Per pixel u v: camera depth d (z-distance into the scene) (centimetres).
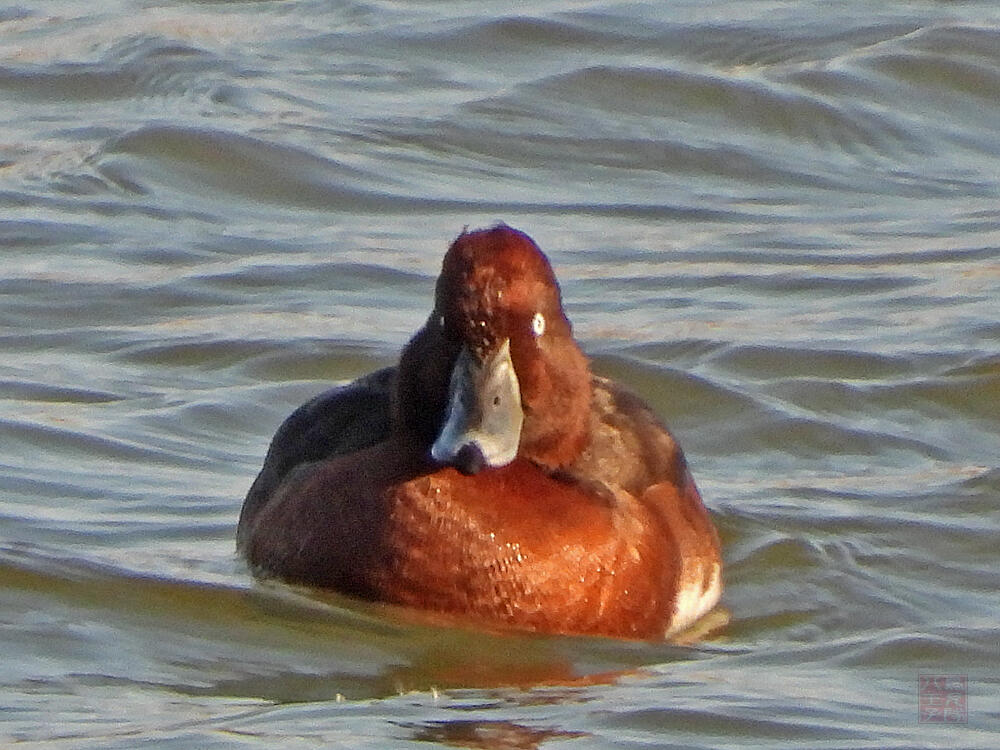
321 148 1862
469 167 1873
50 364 1443
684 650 1014
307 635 996
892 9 2219
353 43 2120
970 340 1483
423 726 885
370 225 1747
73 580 1046
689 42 2120
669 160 1908
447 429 959
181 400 1368
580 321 1538
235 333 1491
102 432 1300
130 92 2009
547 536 1002
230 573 1066
